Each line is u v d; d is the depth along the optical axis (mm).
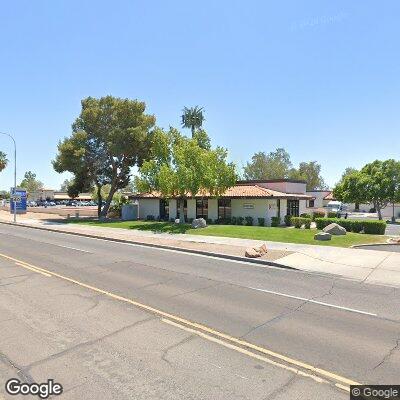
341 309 8688
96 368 5613
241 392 4941
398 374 5477
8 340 6688
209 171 28859
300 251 16859
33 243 21719
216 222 34594
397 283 11398
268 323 7645
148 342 6594
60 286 10781
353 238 21328
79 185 45281
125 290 10352
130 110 42969
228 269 13633
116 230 29438
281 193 34562
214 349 6309
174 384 5141
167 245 19719
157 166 31844
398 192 43750
